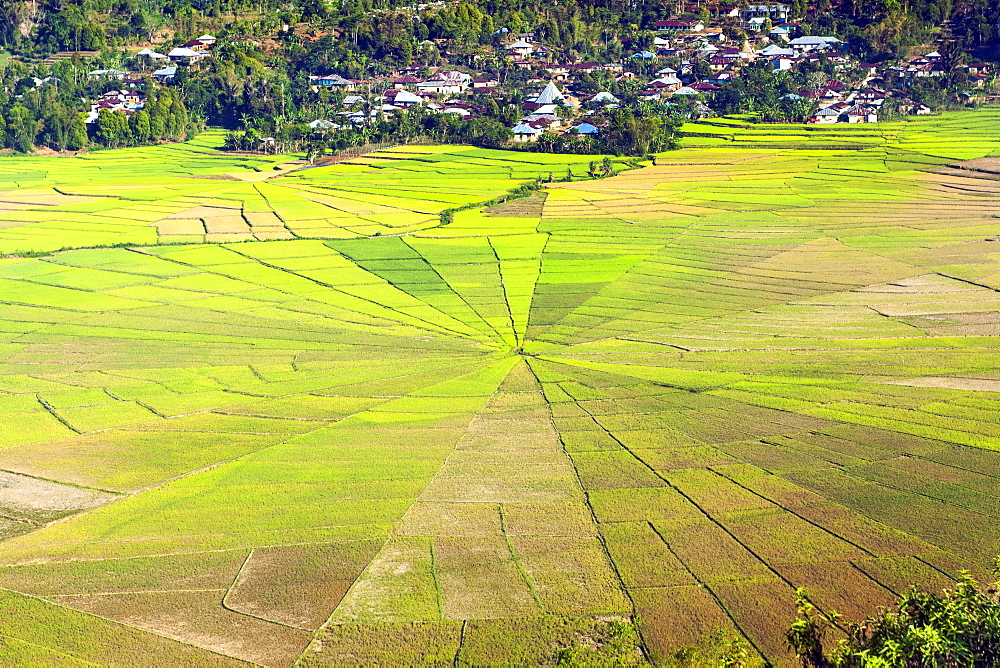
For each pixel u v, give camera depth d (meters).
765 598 66.56
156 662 61.25
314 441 98.50
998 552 71.50
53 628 64.69
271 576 70.88
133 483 89.31
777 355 126.69
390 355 132.50
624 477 87.06
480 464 90.88
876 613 64.31
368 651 62.03
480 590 68.50
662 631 63.31
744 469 88.12
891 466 87.94
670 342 135.38
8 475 91.31
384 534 76.81
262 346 135.75
